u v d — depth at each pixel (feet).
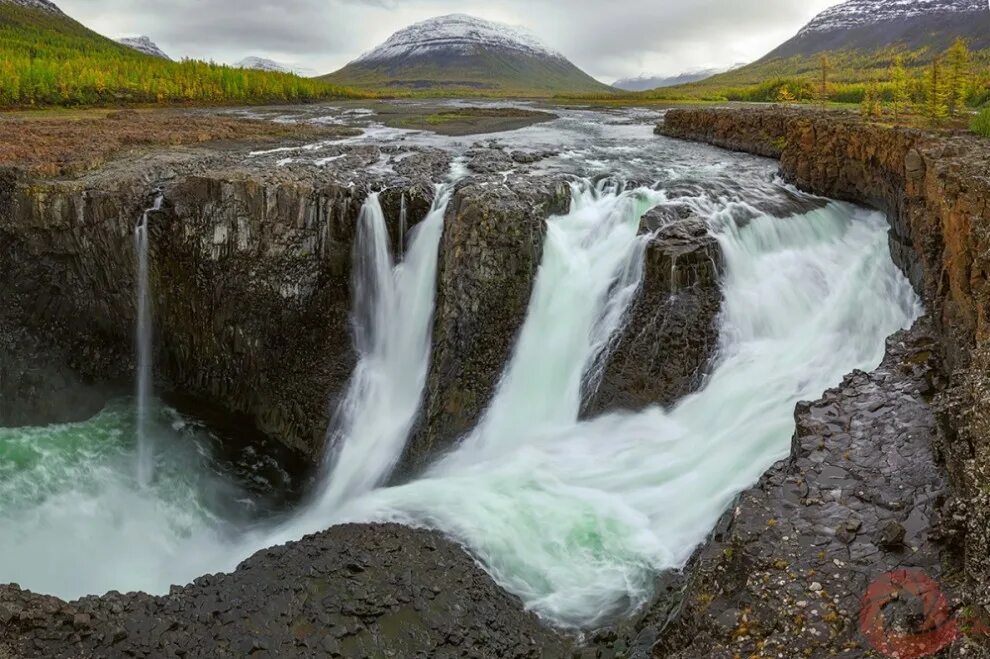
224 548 61.41
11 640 37.68
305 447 78.07
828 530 35.88
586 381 69.15
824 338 66.39
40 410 81.71
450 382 71.61
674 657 33.12
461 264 74.02
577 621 42.83
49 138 118.32
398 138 149.07
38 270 84.94
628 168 105.29
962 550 31.76
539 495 55.01
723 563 35.91
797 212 82.84
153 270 84.94
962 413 35.04
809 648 29.89
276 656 38.32
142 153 112.06
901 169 76.48
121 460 73.67
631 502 52.34
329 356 80.64
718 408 61.16
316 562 46.47
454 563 47.37
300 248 80.84
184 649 38.42
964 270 48.49
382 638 40.22
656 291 69.05
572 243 78.69
